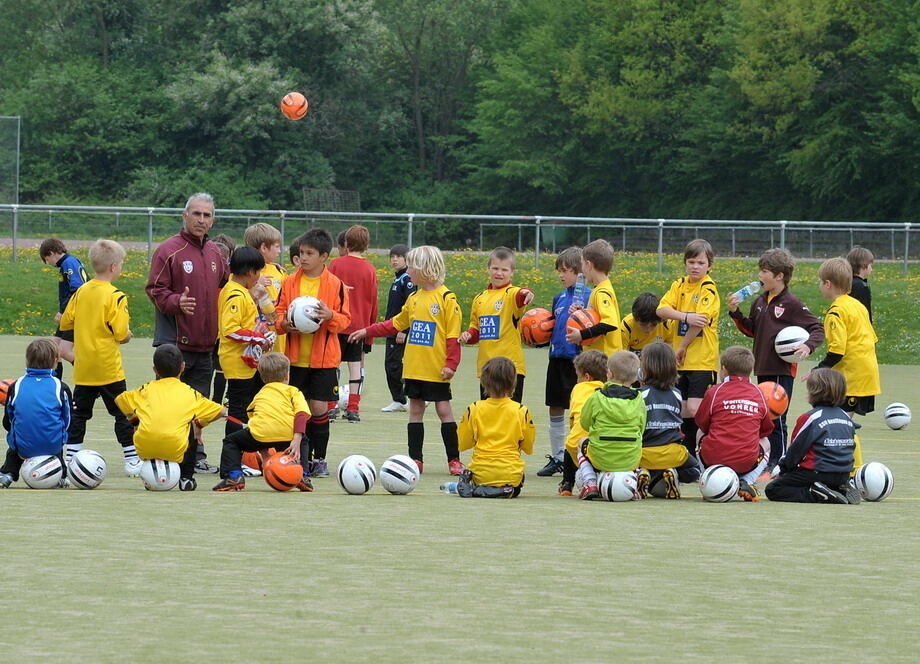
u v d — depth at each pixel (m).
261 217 66.56
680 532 13.80
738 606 10.30
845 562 12.19
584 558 12.21
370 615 9.82
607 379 17.48
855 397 21.52
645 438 16.80
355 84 142.00
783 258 20.42
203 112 132.62
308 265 19.83
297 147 138.50
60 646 8.83
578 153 136.62
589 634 9.34
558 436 20.19
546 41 135.88
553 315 20.61
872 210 118.69
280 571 11.39
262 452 17.34
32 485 16.69
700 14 127.94
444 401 19.69
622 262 63.66
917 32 106.25
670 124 131.38
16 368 36.88
